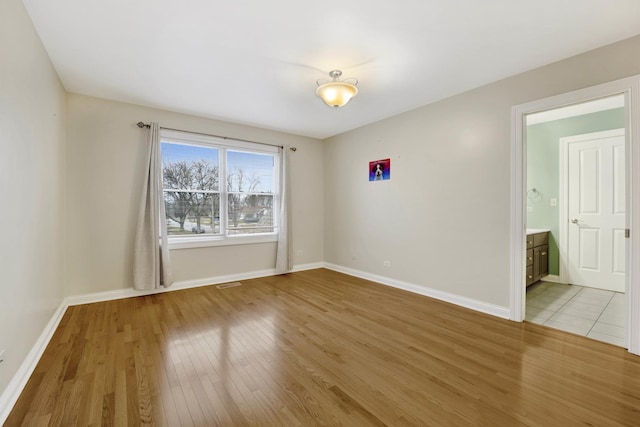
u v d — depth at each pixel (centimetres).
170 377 191
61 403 164
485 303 310
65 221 322
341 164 508
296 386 181
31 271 204
